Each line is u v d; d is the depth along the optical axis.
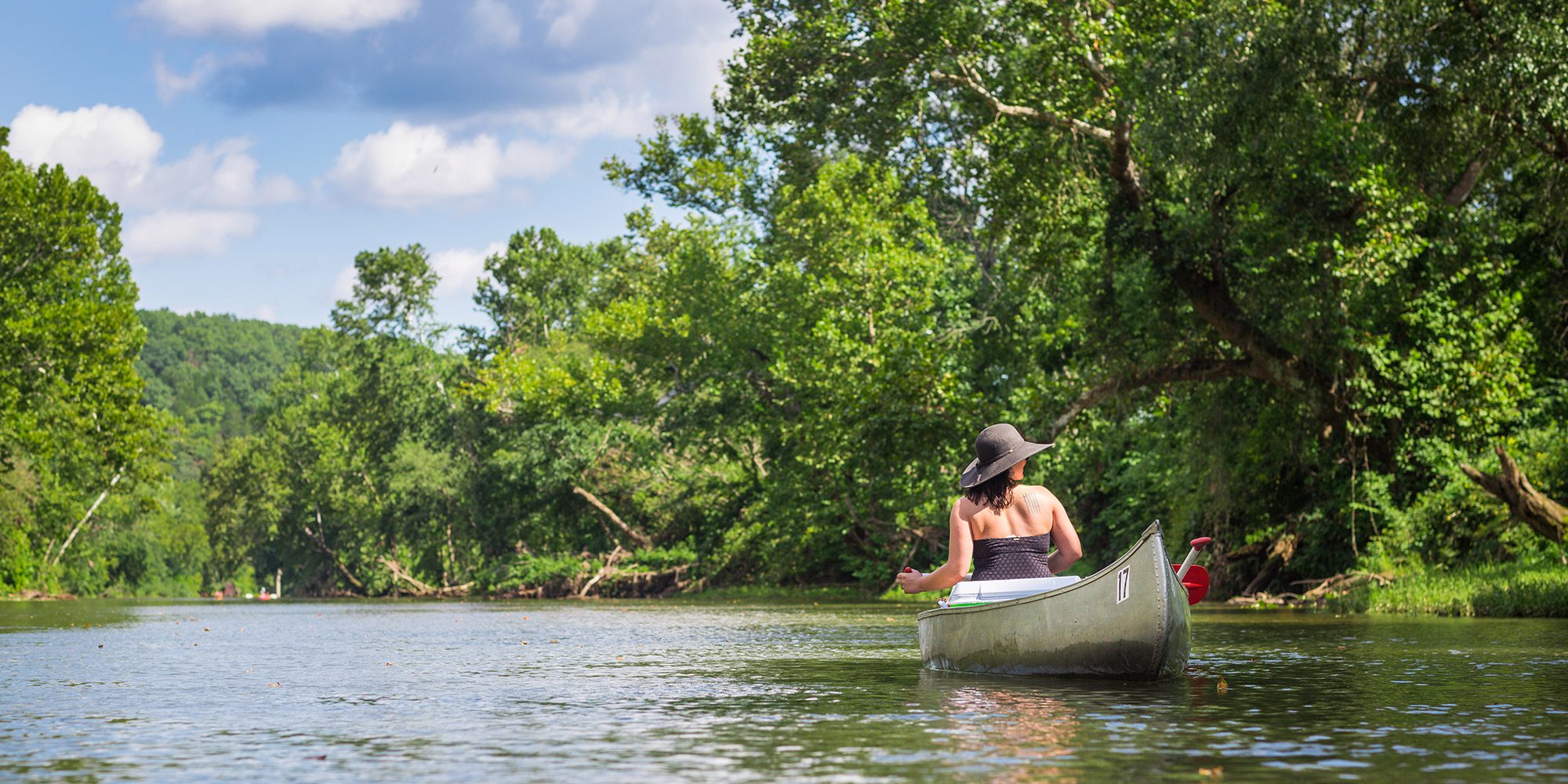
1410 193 19.64
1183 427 25.12
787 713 5.67
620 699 6.38
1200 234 21.00
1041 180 23.23
